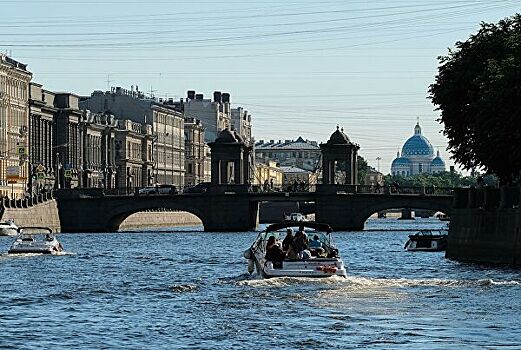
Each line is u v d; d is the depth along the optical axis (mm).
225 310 97250
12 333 84312
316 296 107062
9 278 134500
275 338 81438
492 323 88562
